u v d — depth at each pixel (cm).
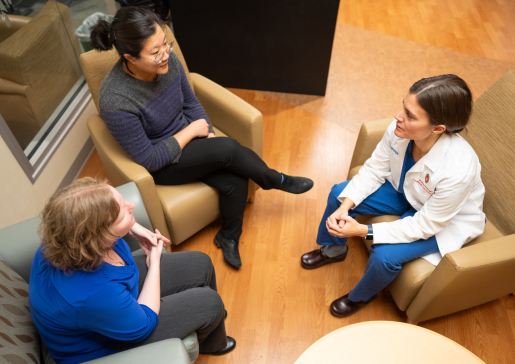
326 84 277
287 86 282
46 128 206
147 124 152
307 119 263
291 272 181
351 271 182
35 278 97
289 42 257
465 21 364
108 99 138
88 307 92
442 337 112
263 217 204
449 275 122
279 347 156
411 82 294
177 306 116
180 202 161
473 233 139
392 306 169
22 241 117
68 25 231
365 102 277
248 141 182
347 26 355
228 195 168
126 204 102
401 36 343
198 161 158
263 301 171
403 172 141
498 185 149
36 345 100
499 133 149
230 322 163
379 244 142
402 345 110
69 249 87
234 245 181
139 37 123
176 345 98
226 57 271
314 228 200
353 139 249
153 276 116
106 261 103
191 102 174
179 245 190
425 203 133
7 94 175
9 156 168
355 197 153
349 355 108
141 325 102
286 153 238
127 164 149
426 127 115
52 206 87
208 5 244
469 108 111
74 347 103
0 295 97
